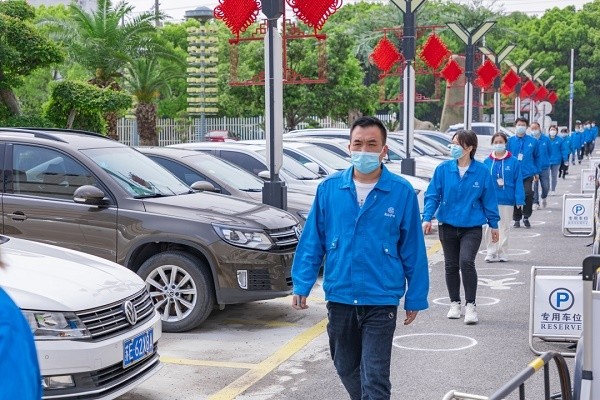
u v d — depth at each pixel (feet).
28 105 148.36
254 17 40.86
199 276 29.63
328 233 18.26
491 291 37.99
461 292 37.55
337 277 17.92
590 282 13.24
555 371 24.93
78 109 86.74
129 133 140.46
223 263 29.40
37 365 6.47
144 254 30.58
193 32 146.82
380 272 17.72
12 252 22.02
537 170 61.05
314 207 18.47
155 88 130.21
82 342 19.40
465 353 27.27
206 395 23.06
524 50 291.17
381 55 78.79
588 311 13.29
